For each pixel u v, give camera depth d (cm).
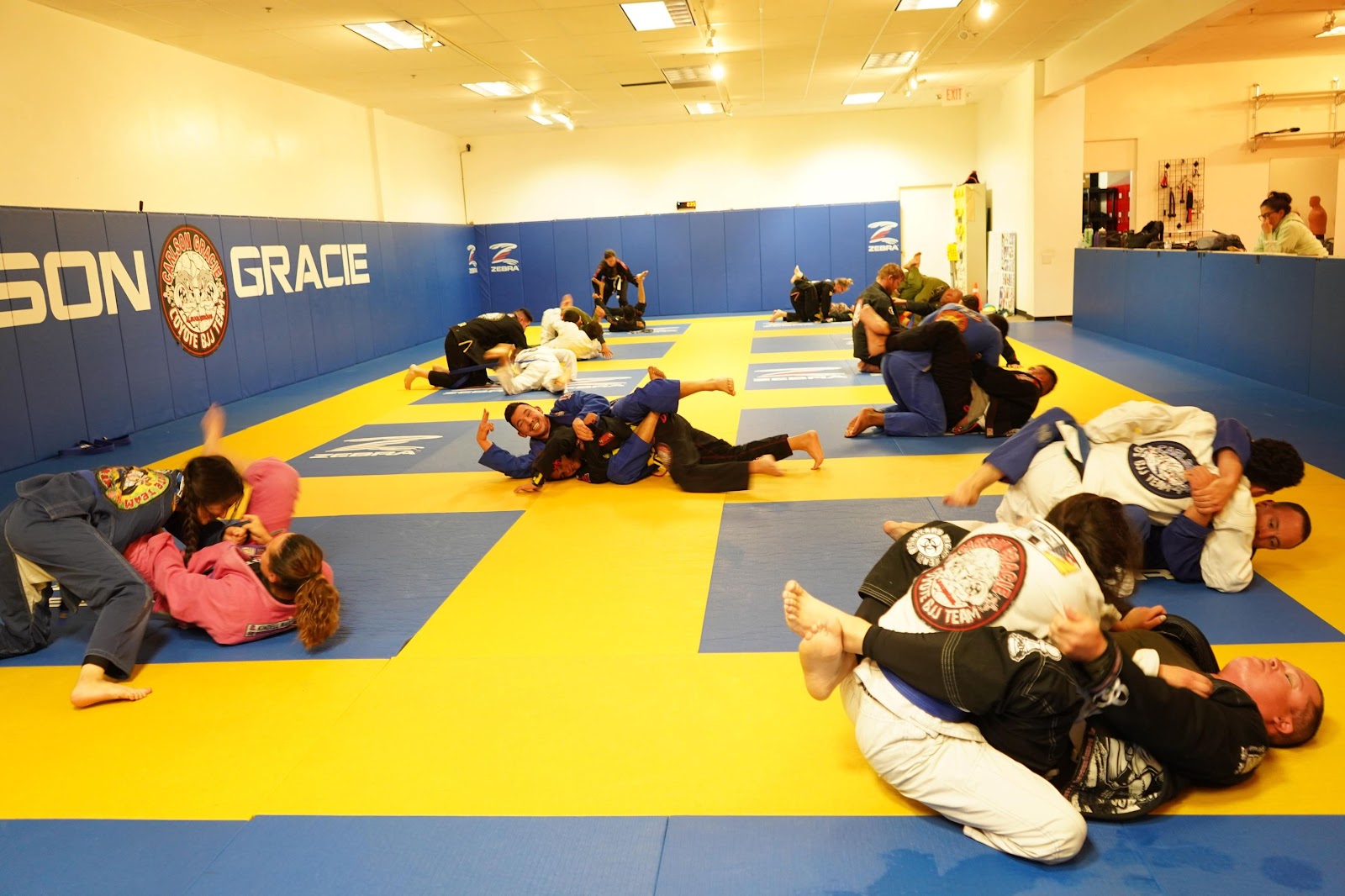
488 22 1156
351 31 1148
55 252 919
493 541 540
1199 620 385
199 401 1138
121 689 366
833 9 1189
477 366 1184
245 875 259
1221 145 1820
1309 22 1351
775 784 289
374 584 480
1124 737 262
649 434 634
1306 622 379
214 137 1240
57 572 385
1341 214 1794
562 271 2231
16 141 911
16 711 363
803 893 242
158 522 422
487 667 379
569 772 301
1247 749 264
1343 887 232
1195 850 249
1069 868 245
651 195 2217
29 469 857
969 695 245
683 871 252
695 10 1159
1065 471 410
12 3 910
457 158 2214
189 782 307
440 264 2012
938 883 242
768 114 2127
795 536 520
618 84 1634
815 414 871
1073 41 1469
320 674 380
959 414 739
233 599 407
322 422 988
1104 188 1858
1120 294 1348
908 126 2127
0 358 851
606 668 372
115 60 1051
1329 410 798
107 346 984
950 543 292
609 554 508
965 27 1311
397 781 301
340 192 1623
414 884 252
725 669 366
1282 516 410
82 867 266
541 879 252
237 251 1232
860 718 264
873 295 1060
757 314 2156
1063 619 241
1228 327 1027
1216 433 412
